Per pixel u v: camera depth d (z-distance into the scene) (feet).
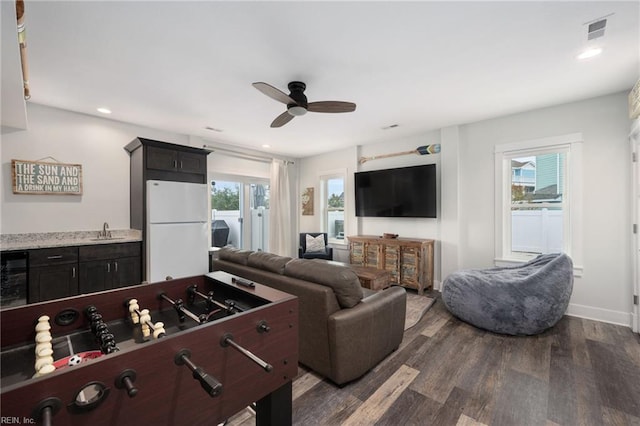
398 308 7.70
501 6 5.51
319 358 6.43
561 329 9.25
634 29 6.18
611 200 9.73
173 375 2.62
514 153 11.78
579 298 10.34
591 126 10.08
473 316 9.34
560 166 11.02
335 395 6.02
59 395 2.02
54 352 3.31
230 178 17.24
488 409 5.56
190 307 4.76
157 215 11.68
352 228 17.85
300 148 18.03
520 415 5.38
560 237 11.03
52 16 5.67
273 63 7.60
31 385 1.91
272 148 17.97
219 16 5.76
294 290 6.80
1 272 9.00
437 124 13.12
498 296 8.91
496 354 7.67
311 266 6.90
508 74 8.27
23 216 10.36
